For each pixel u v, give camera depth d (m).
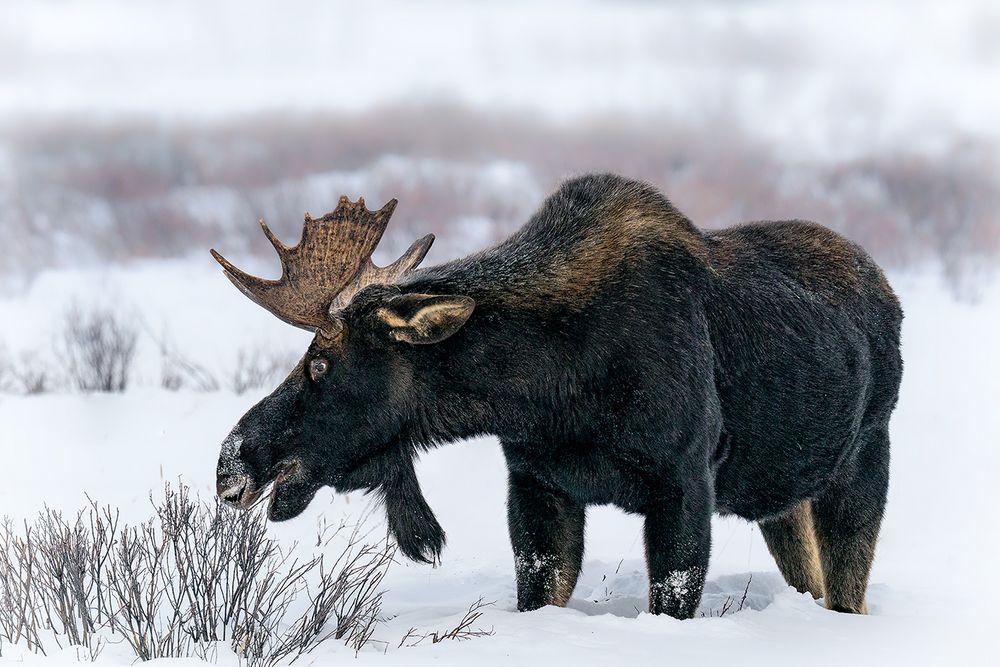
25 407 41.06
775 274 24.67
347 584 21.70
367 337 21.77
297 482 21.98
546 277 22.25
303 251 21.73
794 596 24.53
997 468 37.03
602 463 22.39
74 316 55.38
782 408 24.05
